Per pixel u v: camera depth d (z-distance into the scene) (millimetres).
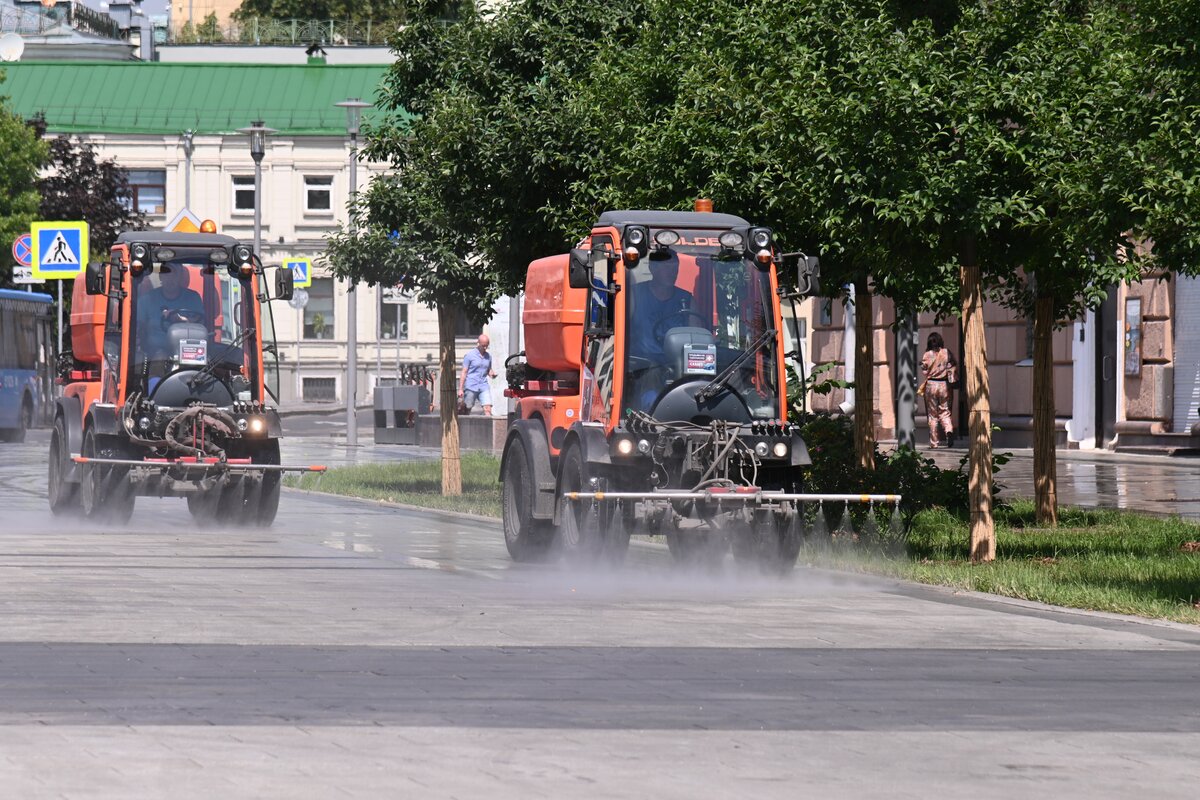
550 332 47125
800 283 45000
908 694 26703
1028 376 105188
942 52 44062
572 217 62250
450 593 39656
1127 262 54219
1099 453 98000
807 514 51531
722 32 55062
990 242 46469
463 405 120812
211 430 58656
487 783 20094
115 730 23000
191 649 30344
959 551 48719
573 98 62812
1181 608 37125
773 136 46781
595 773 20719
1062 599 38781
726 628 33969
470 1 68625
